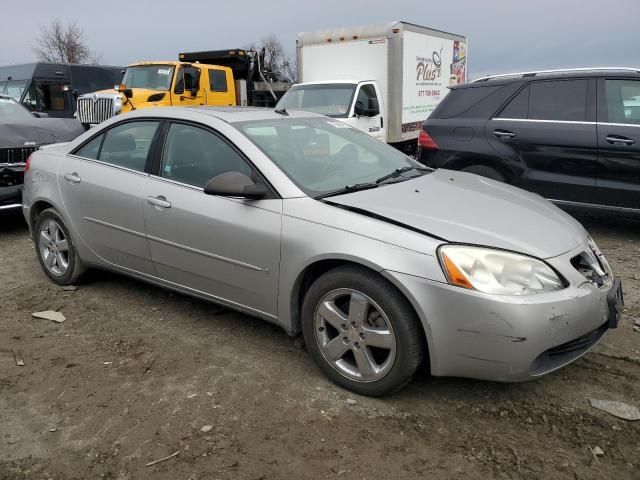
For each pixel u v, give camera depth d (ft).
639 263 17.31
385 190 11.37
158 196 12.51
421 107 41.09
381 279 9.52
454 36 45.65
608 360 11.27
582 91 19.48
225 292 11.89
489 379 9.16
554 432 9.09
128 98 40.29
